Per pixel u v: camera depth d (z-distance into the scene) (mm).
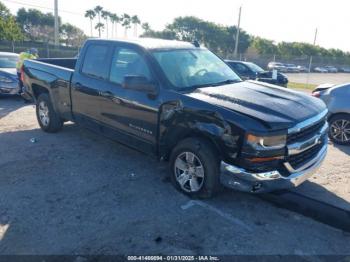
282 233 3666
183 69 4773
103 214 3916
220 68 5301
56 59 7637
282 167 3803
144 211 3998
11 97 11297
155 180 4840
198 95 4227
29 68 7094
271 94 4469
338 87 7207
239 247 3389
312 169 4105
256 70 15391
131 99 4773
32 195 4336
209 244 3418
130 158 5676
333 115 7168
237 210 4098
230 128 3740
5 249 3275
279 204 4285
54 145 6246
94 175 4977
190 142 4172
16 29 44844
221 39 74062
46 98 6777
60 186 4602
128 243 3395
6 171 5047
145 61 4719
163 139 4504
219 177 4039
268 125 3607
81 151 5957
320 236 3641
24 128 7410
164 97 4371
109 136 5395
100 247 3324
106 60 5301
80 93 5746
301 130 3857
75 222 3740
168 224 3740
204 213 3990
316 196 4566
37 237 3461
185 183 4383
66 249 3287
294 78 33875
